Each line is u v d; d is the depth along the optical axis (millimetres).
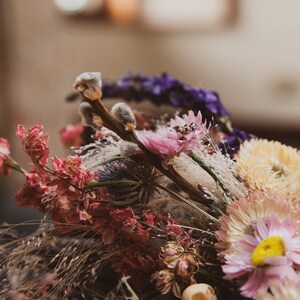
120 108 346
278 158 403
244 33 1709
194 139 346
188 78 1755
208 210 371
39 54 1761
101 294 388
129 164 367
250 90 1725
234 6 1699
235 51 1722
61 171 354
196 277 365
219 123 482
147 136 345
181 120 362
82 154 411
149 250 372
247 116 1723
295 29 1681
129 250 373
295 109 1705
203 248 366
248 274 322
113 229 362
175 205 382
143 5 1742
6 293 365
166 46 1751
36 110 1768
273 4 1681
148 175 368
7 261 375
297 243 325
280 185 375
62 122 1756
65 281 366
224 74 1736
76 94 632
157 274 350
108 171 368
